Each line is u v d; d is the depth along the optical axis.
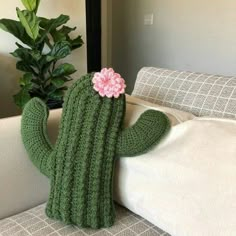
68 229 0.88
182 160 0.80
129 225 0.90
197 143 0.81
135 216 0.95
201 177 0.76
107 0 3.82
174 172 0.80
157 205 0.83
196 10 2.97
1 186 0.96
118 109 0.88
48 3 2.49
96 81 0.88
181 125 0.86
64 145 0.89
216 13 2.81
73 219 0.88
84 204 0.87
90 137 0.86
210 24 2.88
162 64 3.45
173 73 1.17
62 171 0.89
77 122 0.88
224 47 2.83
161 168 0.83
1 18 2.27
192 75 1.11
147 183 0.87
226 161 0.74
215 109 0.97
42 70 2.23
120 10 3.75
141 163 0.87
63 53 2.16
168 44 3.32
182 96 1.07
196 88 1.05
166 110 0.95
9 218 0.96
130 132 0.87
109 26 3.94
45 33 2.12
